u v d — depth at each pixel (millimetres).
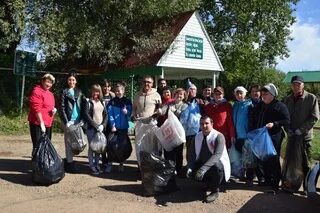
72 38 18516
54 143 12836
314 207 6418
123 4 19562
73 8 19172
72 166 8242
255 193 7078
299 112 7137
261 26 38219
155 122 7676
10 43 18141
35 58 17328
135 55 20109
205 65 22672
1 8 16422
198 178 6453
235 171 7469
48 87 7934
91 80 20656
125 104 8312
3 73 19109
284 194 7051
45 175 7246
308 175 6711
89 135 8234
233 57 36750
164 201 6633
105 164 8648
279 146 7309
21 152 10898
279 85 43781
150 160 6852
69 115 8070
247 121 7520
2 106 17359
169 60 20281
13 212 5930
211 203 6574
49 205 6262
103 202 6457
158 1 20766
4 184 7375
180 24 21109
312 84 46656
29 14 17062
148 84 7969
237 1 37594
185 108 8016
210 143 6789
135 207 6270
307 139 7180
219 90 7727
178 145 7434
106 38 19469
